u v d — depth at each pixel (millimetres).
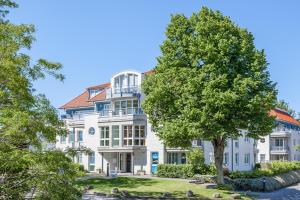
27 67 13445
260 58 37219
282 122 82812
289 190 46281
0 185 12359
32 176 12422
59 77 14078
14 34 13109
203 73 35938
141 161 53594
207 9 39531
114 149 54750
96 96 63406
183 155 51125
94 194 33625
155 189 35719
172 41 39531
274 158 82188
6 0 15094
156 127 39844
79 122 61031
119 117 54969
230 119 35969
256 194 40094
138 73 55000
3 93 12086
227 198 33781
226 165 56188
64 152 13977
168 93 37781
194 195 33562
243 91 34875
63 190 12594
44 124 12922
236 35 38406
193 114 35094
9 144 12086
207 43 36938
